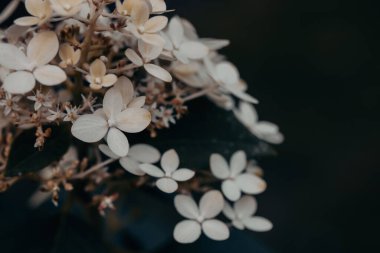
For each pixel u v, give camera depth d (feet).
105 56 1.48
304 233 3.86
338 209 3.94
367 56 4.55
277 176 4.04
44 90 1.47
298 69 4.49
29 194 2.86
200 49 1.57
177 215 2.00
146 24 1.40
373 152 4.14
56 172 1.51
